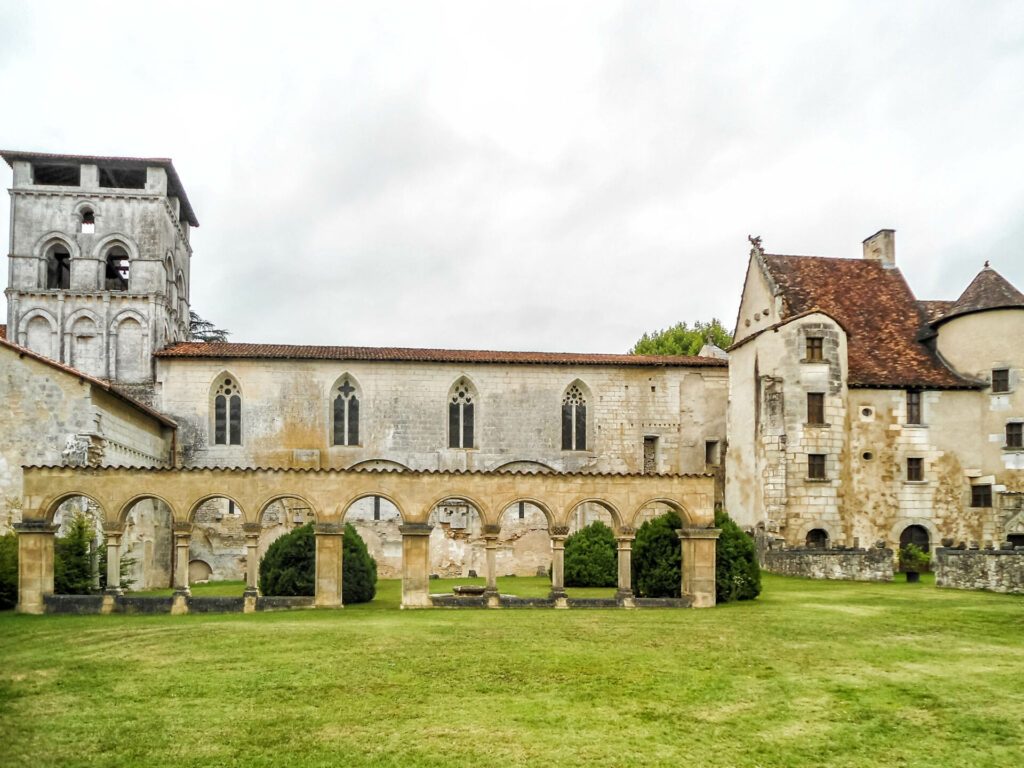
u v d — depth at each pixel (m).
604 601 26.98
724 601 28.00
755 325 46.62
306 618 23.95
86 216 45.31
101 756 11.94
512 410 47.50
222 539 43.62
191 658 17.92
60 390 32.12
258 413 44.78
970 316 44.44
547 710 14.28
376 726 13.35
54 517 28.28
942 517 43.34
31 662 17.64
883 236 50.16
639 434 48.56
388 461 45.78
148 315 44.03
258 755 12.02
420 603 26.75
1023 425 42.56
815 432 42.09
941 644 19.78
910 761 12.16
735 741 12.88
